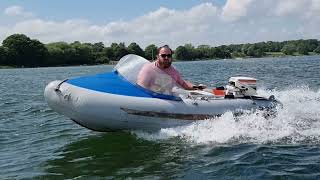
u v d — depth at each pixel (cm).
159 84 766
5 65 8519
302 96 1224
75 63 9262
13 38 8669
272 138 715
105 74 792
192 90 836
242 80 835
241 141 701
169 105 753
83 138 783
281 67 4031
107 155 658
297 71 3078
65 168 602
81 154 673
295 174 538
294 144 679
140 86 762
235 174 546
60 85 748
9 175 579
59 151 699
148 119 746
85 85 744
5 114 1143
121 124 748
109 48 9444
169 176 549
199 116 767
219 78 2641
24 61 8744
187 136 736
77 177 560
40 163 632
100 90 741
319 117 862
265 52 12350
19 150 718
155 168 582
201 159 614
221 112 782
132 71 778
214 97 809
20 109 1242
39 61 8888
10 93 1911
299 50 12644
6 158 668
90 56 9394
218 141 704
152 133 762
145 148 684
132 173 565
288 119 831
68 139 784
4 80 3412
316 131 754
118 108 732
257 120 791
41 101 1459
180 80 827
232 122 775
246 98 830
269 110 821
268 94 1273
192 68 4769
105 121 739
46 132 862
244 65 5178
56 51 9075
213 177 539
